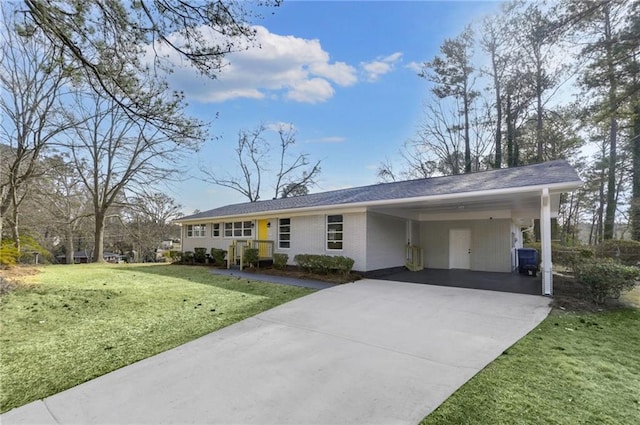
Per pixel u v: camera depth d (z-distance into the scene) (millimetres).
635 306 6941
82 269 14602
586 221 28641
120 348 4633
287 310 6680
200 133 5668
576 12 10898
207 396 3312
